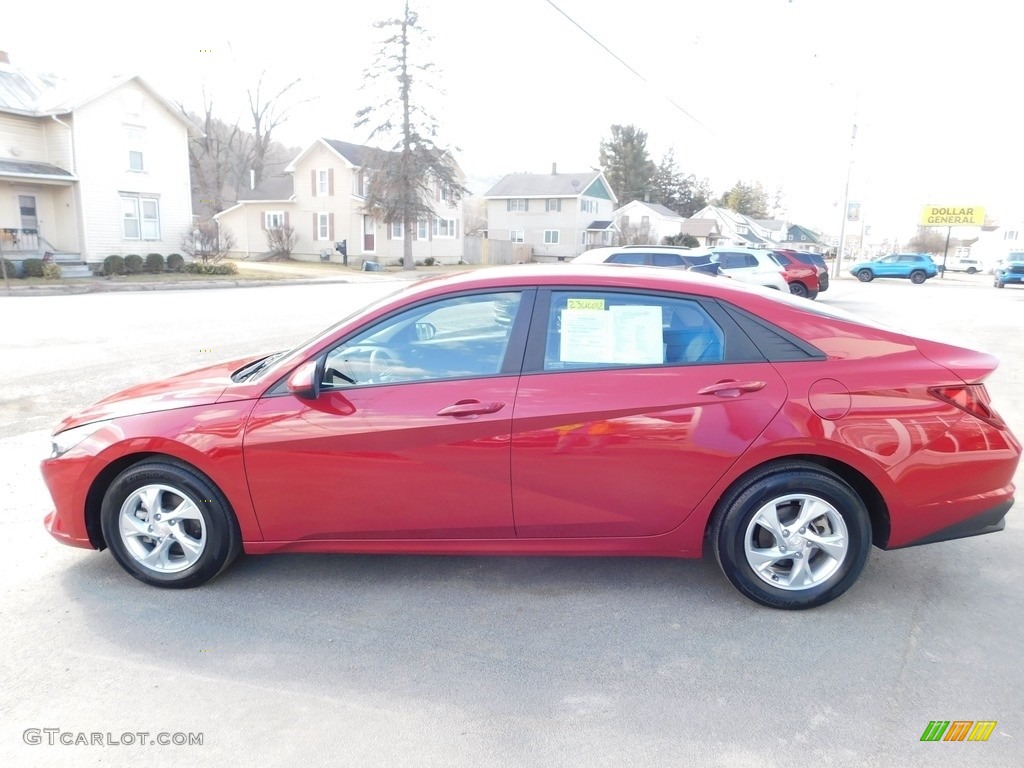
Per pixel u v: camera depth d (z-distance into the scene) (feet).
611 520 11.75
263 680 10.07
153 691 9.83
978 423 11.50
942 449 11.35
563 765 8.45
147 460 12.37
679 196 311.06
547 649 10.84
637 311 11.85
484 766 8.45
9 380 29.60
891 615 11.81
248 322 49.73
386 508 11.91
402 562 13.78
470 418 11.48
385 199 138.62
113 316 52.85
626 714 9.36
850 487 11.54
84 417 12.85
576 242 201.16
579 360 11.75
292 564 13.71
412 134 139.03
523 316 11.95
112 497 12.36
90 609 11.96
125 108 100.83
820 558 11.82
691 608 12.03
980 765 8.45
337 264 147.23
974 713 9.37
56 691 9.82
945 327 52.65
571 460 11.46
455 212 172.76
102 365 32.86
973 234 328.70
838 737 8.92
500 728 9.09
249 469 11.91
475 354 11.94
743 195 345.51
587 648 10.85
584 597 12.41
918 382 11.43
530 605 12.15
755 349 11.62
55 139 95.91
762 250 61.72
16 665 10.39
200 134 113.91
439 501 11.80
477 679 10.11
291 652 10.76
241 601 12.28
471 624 11.55
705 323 11.78
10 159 92.94
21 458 19.65
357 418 11.66
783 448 11.27
